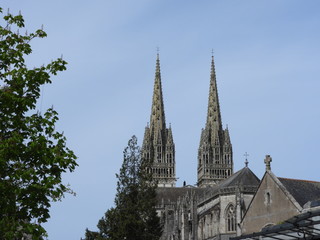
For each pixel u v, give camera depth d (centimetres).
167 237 14512
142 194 7881
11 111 3353
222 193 11831
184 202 13275
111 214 7719
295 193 6656
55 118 3488
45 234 3200
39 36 3609
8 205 3158
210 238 11688
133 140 8250
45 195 3322
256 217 7012
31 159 3350
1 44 3472
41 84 3469
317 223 3522
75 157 3431
